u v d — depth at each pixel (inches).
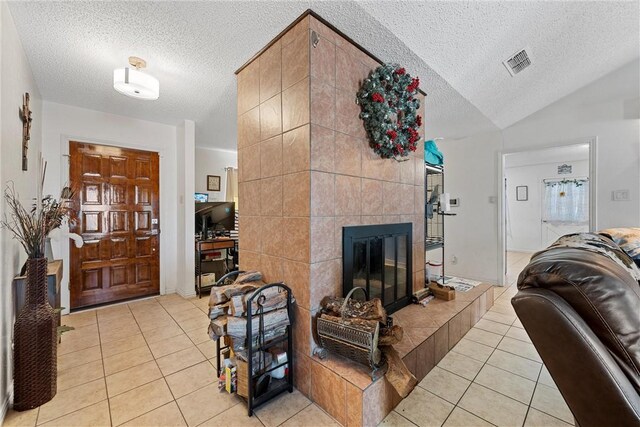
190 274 140.7
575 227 249.9
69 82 97.0
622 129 119.8
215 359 82.0
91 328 103.3
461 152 168.7
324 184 66.1
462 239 169.3
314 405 62.2
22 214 70.1
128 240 134.2
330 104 67.6
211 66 86.7
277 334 64.1
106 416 59.6
